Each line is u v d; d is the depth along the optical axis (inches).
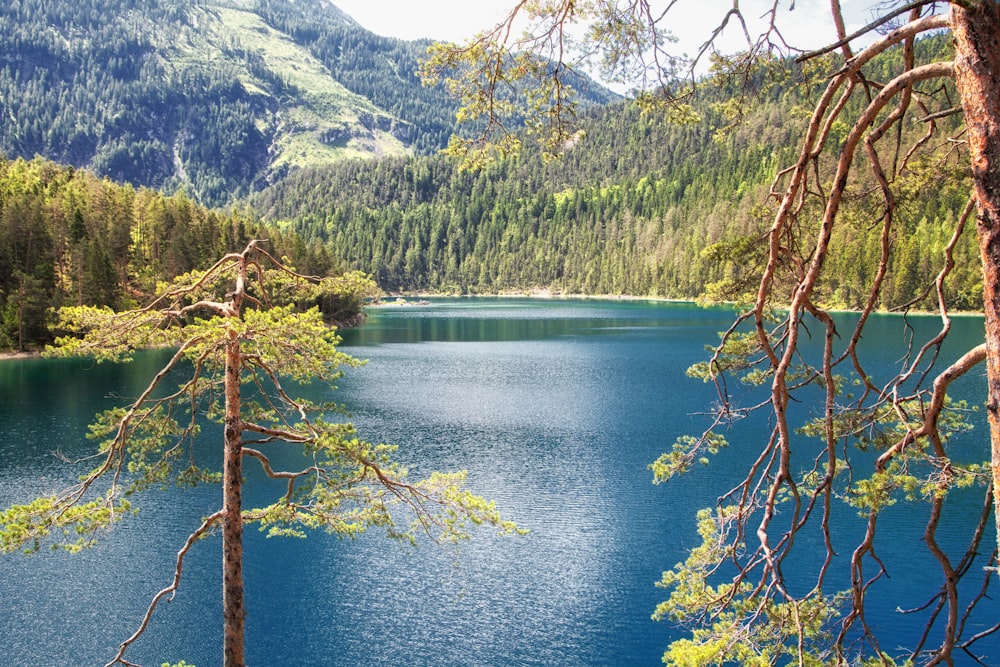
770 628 263.4
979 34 155.5
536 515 1063.6
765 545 237.3
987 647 691.4
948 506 1058.1
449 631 753.0
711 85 269.1
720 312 5841.5
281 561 912.9
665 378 2338.8
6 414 1681.8
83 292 2957.7
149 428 452.8
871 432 276.7
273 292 503.2
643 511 1076.5
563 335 3863.2
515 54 277.9
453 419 1710.1
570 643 731.4
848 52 201.8
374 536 994.1
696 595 277.3
